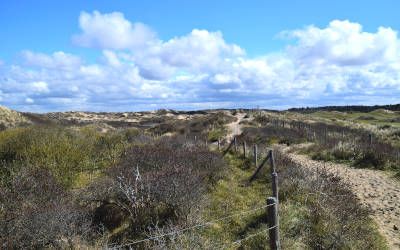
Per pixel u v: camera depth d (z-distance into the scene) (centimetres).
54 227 590
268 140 2495
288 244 639
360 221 757
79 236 611
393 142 2283
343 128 3494
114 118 8888
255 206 836
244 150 1591
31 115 3672
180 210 711
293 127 3150
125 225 710
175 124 4084
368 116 8606
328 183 946
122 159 1049
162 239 595
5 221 580
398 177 1305
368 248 672
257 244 654
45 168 869
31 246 573
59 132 1352
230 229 723
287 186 947
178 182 740
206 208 814
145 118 8762
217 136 2902
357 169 1490
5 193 670
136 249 612
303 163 1664
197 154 1134
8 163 938
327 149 1878
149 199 721
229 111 5966
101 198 757
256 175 1134
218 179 1076
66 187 857
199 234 648
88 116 8894
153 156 1020
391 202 1003
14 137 1107
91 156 1229
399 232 791
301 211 781
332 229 698
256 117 4428
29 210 612
